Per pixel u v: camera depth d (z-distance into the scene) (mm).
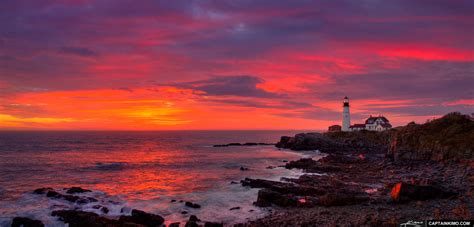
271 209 29859
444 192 28797
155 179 47750
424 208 25859
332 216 25000
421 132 64625
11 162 68250
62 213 26547
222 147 127500
